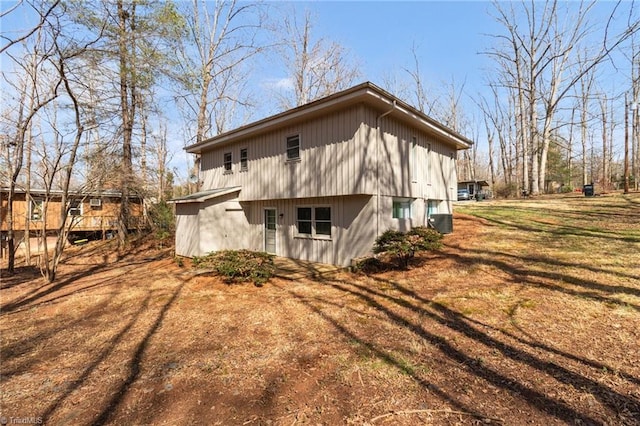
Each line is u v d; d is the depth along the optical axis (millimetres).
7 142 10734
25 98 10445
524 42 23266
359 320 4844
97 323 5465
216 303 6180
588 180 40406
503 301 5020
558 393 2707
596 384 2791
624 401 2551
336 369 3385
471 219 12992
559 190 29953
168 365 3736
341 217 9453
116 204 18578
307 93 21516
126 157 14078
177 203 12555
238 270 7379
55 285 9016
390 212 9289
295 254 10875
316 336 4340
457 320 4500
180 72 10547
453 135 12188
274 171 10711
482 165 53281
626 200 15516
